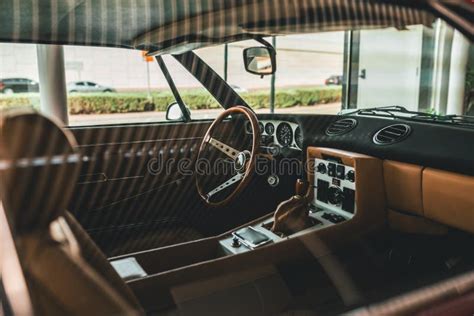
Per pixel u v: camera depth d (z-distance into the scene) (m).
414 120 1.84
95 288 0.73
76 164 0.69
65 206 0.69
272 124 1.92
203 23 1.33
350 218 1.71
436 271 1.21
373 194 1.74
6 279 0.61
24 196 0.65
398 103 1.91
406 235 1.70
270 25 1.32
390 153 1.71
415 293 0.80
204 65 1.96
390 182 1.74
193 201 1.66
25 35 1.41
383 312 0.73
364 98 1.99
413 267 1.36
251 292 1.12
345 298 1.08
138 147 1.60
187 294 1.04
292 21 1.29
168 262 1.37
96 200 1.40
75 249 0.75
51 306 0.65
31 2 1.25
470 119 1.73
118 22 1.37
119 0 1.24
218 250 1.46
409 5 1.16
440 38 1.51
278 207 1.63
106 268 0.83
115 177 1.47
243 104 2.06
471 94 1.71
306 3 1.17
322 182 1.87
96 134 1.48
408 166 1.67
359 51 1.83
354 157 1.70
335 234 1.63
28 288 0.63
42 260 0.66
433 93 1.77
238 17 1.29
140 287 1.02
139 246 1.37
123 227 1.37
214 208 1.65
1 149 0.63
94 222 1.37
